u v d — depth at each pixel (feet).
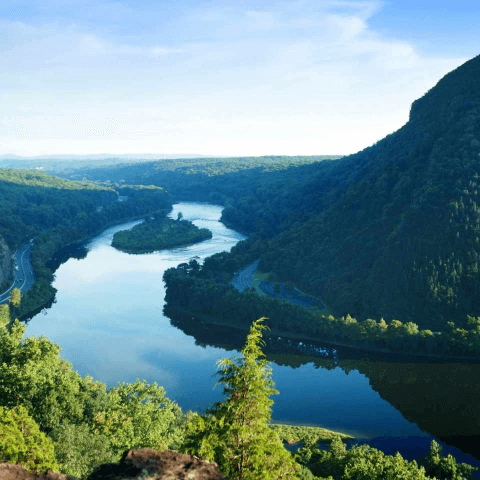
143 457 56.08
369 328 523.29
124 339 516.32
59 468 143.23
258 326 108.27
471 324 515.09
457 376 458.91
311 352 515.91
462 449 333.01
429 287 564.30
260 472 96.84
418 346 509.35
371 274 639.35
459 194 624.18
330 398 411.95
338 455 249.55
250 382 101.50
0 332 267.18
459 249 582.35
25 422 150.10
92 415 202.39
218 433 100.99
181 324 577.02
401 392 426.10
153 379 423.23
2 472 52.85
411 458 316.81
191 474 53.98
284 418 373.61
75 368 437.58
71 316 583.58
